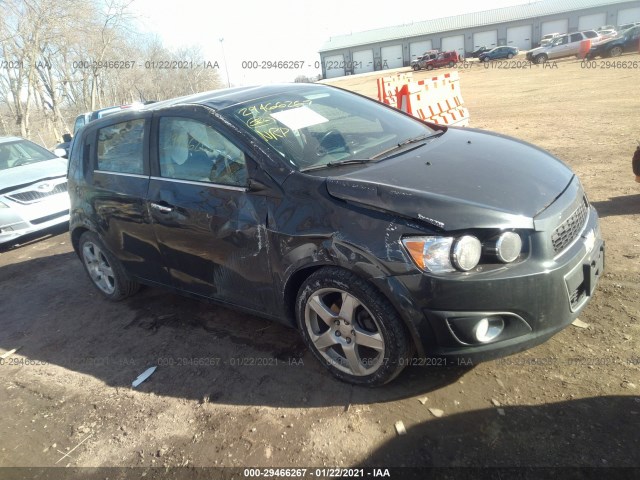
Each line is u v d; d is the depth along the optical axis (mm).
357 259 2605
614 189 5613
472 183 2744
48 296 5203
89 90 26516
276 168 3004
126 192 3885
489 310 2461
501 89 18797
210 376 3330
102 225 4219
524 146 3488
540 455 2318
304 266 2854
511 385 2775
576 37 31891
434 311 2492
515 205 2588
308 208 2820
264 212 2996
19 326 4617
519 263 2494
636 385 2635
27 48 20844
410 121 4023
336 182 2791
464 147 3340
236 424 2846
